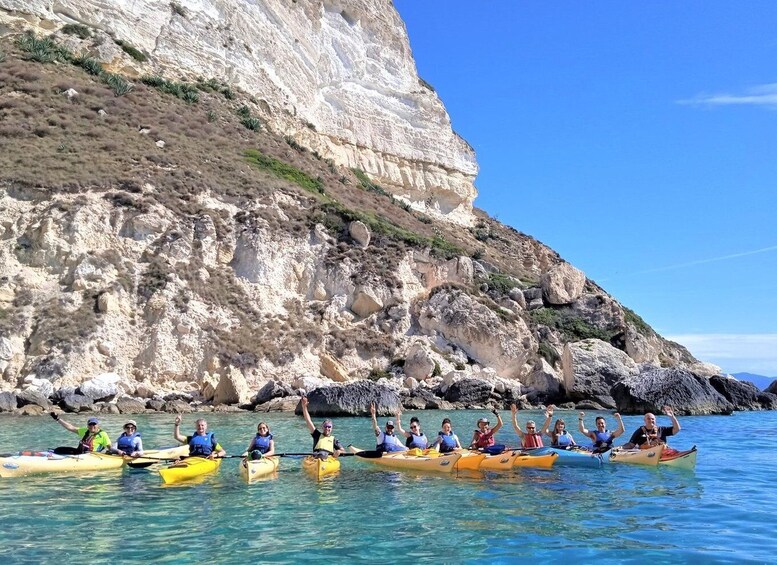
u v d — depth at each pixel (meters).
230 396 31.28
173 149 43.88
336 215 44.03
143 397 30.45
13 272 32.69
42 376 28.92
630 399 33.72
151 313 33.22
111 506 11.15
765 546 9.08
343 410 28.38
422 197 75.19
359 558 8.40
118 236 35.53
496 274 50.31
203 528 9.75
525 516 10.74
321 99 69.62
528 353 40.38
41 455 14.37
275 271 38.94
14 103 41.59
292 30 67.31
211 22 60.00
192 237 37.56
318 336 37.03
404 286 41.62
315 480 13.93
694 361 60.41
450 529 9.86
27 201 35.25
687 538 9.45
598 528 9.98
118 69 51.44
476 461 15.72
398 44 79.31
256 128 54.62
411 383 36.12
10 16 50.06
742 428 26.28
